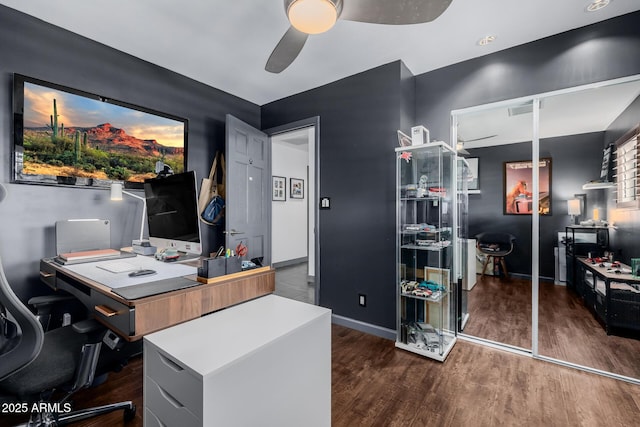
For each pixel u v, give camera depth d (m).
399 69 2.60
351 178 2.90
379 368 2.11
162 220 2.17
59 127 2.15
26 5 1.92
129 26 2.16
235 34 2.26
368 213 2.78
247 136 3.26
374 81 2.75
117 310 1.24
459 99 2.63
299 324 1.10
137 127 2.58
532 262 2.34
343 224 2.95
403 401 1.74
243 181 3.18
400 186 2.46
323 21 1.36
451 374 2.03
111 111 2.42
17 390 1.09
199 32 2.23
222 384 0.81
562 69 2.19
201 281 1.50
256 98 3.54
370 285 2.76
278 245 5.95
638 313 2.12
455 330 2.52
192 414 0.79
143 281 1.48
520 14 1.98
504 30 2.17
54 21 2.09
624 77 1.97
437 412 1.64
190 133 2.99
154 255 2.18
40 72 2.06
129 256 2.15
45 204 2.11
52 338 1.43
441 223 2.38
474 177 2.78
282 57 1.81
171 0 1.88
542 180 2.46
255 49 2.47
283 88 3.24
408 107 2.74
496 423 1.55
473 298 2.89
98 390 1.85
